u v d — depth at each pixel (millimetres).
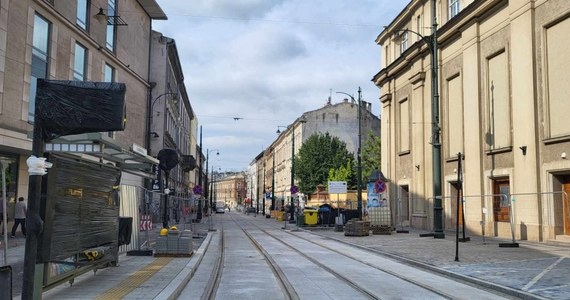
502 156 23062
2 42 17859
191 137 92875
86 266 9422
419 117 31906
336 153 66562
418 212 31969
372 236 26281
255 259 15531
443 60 29469
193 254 15391
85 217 8906
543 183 20125
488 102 24422
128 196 14125
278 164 102000
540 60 20516
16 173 20156
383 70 38156
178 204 32031
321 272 12562
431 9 31047
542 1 20406
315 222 37844
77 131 7094
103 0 27859
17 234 19406
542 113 20312
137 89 34906
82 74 25391
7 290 5684
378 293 9547
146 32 37438
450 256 15586
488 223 24016
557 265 13133
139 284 9461
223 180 191125
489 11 24266
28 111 19641
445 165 28844
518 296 9266
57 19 22109
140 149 10312
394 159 36969
